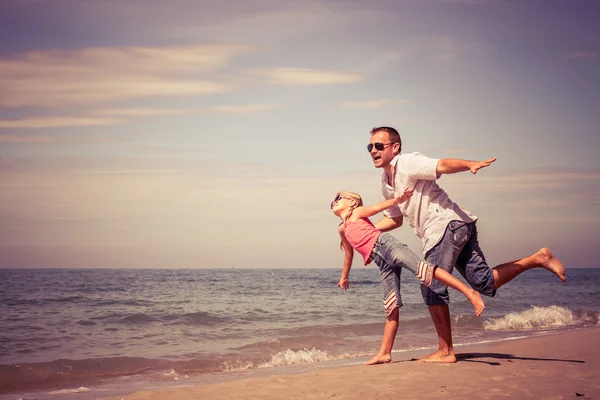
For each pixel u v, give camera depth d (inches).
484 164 153.4
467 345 307.3
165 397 150.3
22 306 725.3
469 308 620.1
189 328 478.3
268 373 253.1
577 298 813.9
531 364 187.6
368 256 186.5
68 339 408.2
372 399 141.8
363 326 430.3
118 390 220.2
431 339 358.9
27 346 371.6
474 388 150.2
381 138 179.2
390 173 181.6
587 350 231.9
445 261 171.3
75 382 243.8
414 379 163.9
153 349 351.3
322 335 390.0
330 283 1622.8
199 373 263.7
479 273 172.6
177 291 1145.4
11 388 230.8
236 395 151.0
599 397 137.6
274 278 2373.3
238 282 1779.0
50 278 2241.6
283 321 525.3
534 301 738.8
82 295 992.9
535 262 170.2
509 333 384.8
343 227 192.5
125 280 2018.9
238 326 488.1
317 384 162.6
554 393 142.4
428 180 172.6
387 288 199.0
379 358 199.3
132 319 546.0
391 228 197.5
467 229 170.2
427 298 190.5
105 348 360.8
